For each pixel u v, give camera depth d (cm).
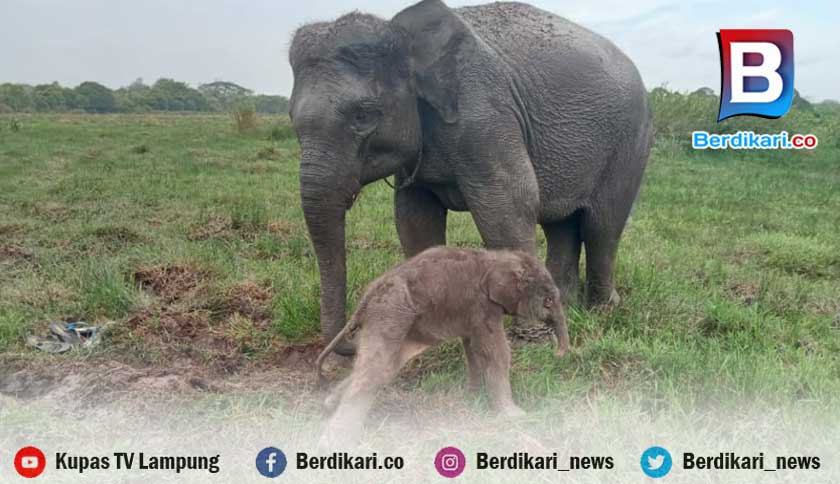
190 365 552
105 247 844
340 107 473
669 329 614
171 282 707
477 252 452
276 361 565
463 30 522
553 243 682
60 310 639
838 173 2039
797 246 929
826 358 565
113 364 533
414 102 516
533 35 596
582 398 468
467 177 545
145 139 2378
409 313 429
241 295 663
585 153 609
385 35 491
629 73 648
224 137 2498
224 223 984
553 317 457
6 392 502
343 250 503
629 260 786
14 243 859
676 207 1256
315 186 473
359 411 414
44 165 1612
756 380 483
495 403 450
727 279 789
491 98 539
